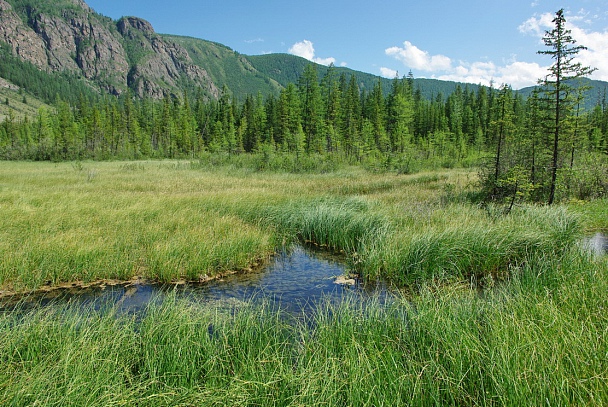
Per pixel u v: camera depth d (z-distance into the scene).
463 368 3.36
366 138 44.03
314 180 23.27
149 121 84.88
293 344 4.19
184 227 9.71
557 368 3.02
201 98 93.88
